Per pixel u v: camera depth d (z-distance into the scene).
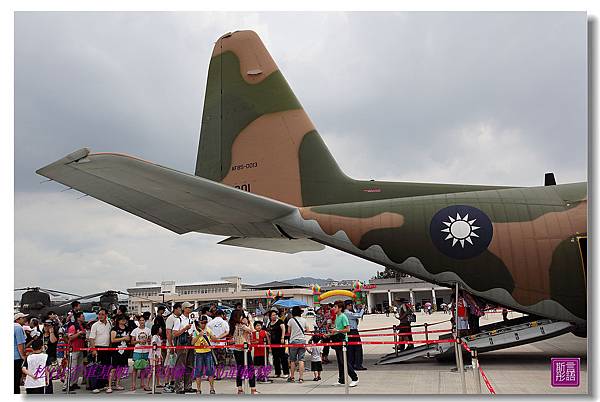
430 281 11.34
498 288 10.65
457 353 9.80
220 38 14.66
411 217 11.32
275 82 13.87
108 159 8.70
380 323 36.09
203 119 14.42
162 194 10.26
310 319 43.53
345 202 12.52
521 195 11.15
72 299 25.58
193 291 80.44
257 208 11.24
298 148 13.23
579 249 10.24
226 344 9.88
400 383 9.77
